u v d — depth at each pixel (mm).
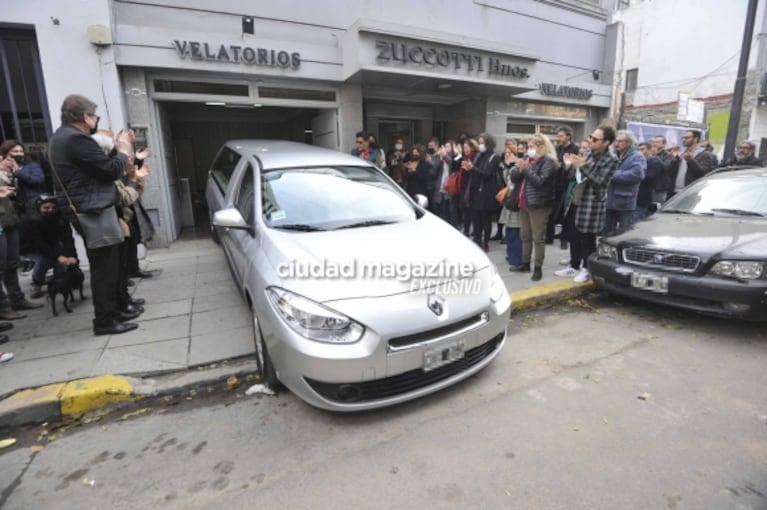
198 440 2477
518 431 2471
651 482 2059
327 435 2482
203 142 10641
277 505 1984
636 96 16453
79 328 3801
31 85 5551
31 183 4441
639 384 2943
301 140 10023
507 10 9047
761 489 1997
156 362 3180
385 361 2365
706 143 7434
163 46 5898
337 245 2809
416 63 6934
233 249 3775
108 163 3234
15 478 2213
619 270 4105
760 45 13086
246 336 3621
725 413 2592
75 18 5371
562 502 1956
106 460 2334
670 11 15156
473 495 2014
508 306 2961
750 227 3887
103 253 3482
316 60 6934
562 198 5949
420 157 6602
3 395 2734
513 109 9438
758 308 3363
